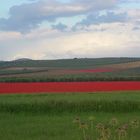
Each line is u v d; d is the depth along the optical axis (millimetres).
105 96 44219
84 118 33031
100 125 21812
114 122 26156
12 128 28125
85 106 39250
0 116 35562
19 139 24062
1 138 24391
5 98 43562
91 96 44281
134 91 53688
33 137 24734
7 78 95562
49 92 53281
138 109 39562
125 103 39688
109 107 39375
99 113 37688
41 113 38031
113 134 23062
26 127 28500
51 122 31031
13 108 38750
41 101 39594
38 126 28938
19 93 52156
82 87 62062
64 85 66625
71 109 38938
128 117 34000
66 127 28172
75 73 122688
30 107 38906
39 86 65062
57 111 38656
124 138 22672
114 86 63812
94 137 23703
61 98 41844
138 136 24297
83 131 24578
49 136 24984
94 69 143625
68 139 23797
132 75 105625
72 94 48594
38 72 137500
